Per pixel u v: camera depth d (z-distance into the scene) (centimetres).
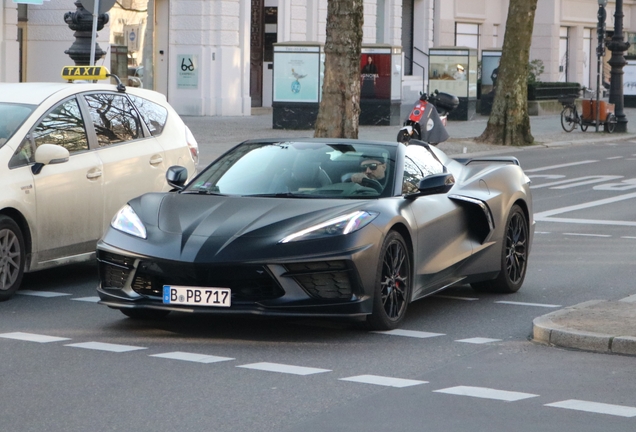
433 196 1103
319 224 955
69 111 1253
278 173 1077
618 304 1074
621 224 1866
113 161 1276
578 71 7262
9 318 1056
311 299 938
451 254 1110
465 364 884
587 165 2995
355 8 2709
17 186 1145
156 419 709
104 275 999
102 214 1255
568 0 7081
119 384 803
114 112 1321
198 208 1007
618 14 4328
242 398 764
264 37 4912
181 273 942
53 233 1191
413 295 1045
